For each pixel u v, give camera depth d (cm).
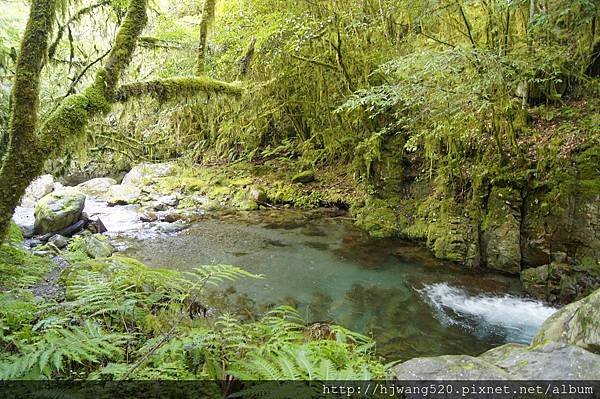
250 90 1153
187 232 923
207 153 1532
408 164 929
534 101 790
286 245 833
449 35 803
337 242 850
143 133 1312
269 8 989
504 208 679
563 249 602
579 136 651
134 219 1012
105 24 746
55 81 748
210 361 256
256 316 518
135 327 318
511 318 533
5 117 477
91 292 333
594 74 732
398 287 629
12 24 676
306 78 1157
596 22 656
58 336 266
